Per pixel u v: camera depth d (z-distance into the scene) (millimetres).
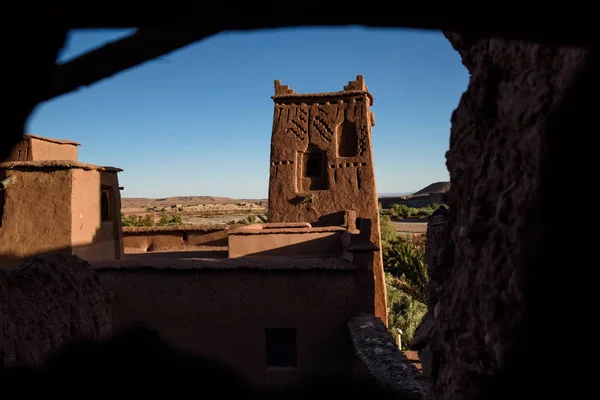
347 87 19422
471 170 2918
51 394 4395
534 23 1548
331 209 18953
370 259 9258
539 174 2203
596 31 1608
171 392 7723
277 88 19875
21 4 1407
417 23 1523
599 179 2221
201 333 9367
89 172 11078
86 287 5398
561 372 2387
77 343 4988
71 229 10258
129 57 1691
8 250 10273
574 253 2295
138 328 9383
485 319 2623
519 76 2414
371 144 19484
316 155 19797
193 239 16703
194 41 1641
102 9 1420
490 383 2648
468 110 2936
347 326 8922
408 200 91125
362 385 6859
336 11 1438
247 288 9359
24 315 4332
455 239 3160
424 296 14656
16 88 1703
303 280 9266
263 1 1384
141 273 9523
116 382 5711
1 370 3932
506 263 2451
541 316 2338
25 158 13297
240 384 8984
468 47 3012
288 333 9492
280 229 13008
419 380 6035
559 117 2145
